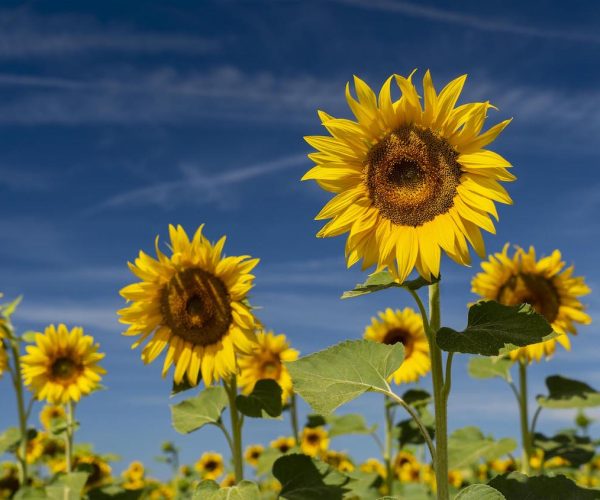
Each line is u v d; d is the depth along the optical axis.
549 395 1.53
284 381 1.80
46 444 2.34
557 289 1.60
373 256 1.01
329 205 1.01
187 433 1.28
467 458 1.53
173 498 2.74
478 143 0.96
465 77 0.96
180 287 1.30
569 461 1.54
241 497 1.09
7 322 1.85
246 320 1.28
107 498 1.82
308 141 1.00
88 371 1.92
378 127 0.99
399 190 1.00
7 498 2.10
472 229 0.97
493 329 0.91
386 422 1.93
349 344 1.02
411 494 1.97
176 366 1.30
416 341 2.00
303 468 1.26
